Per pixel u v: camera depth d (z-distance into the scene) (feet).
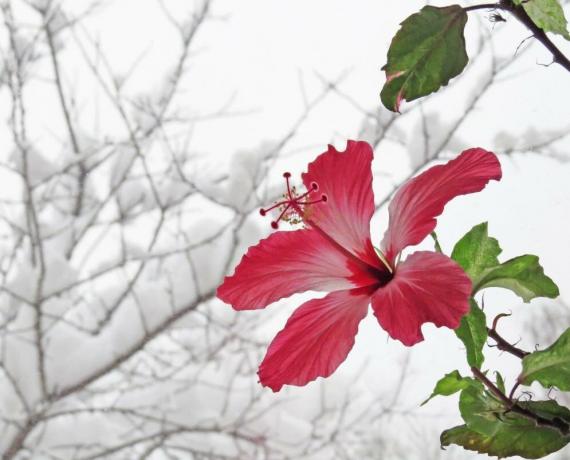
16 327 8.33
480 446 2.25
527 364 2.22
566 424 2.21
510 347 2.26
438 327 2.16
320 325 2.31
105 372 8.04
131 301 8.30
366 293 2.31
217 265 8.01
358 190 2.35
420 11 2.28
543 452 2.23
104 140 8.84
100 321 9.00
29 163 8.77
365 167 2.35
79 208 9.50
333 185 2.37
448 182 2.26
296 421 9.50
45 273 7.82
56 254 8.52
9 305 9.03
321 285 2.35
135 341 8.02
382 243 2.33
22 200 8.18
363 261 2.33
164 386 9.04
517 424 2.23
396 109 2.33
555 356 2.21
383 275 2.30
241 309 2.35
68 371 8.09
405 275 2.22
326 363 2.29
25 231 8.26
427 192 2.27
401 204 2.31
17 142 7.97
